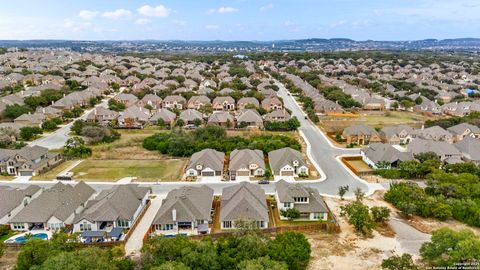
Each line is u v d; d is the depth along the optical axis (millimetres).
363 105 167500
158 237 50250
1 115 130250
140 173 87375
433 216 66125
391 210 69000
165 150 102312
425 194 71250
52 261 43062
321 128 131125
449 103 161375
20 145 102438
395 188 73625
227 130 125938
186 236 56250
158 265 44938
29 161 85375
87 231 58750
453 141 116562
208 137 108750
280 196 66438
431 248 49969
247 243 48781
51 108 138375
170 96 166750
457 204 66500
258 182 81500
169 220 60031
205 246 47781
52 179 83125
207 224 61531
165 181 82500
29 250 47812
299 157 89000
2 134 107000
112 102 157375
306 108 161875
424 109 160250
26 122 124375
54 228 61781
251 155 88625
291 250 48500
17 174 85688
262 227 61375
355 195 74250
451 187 71938
